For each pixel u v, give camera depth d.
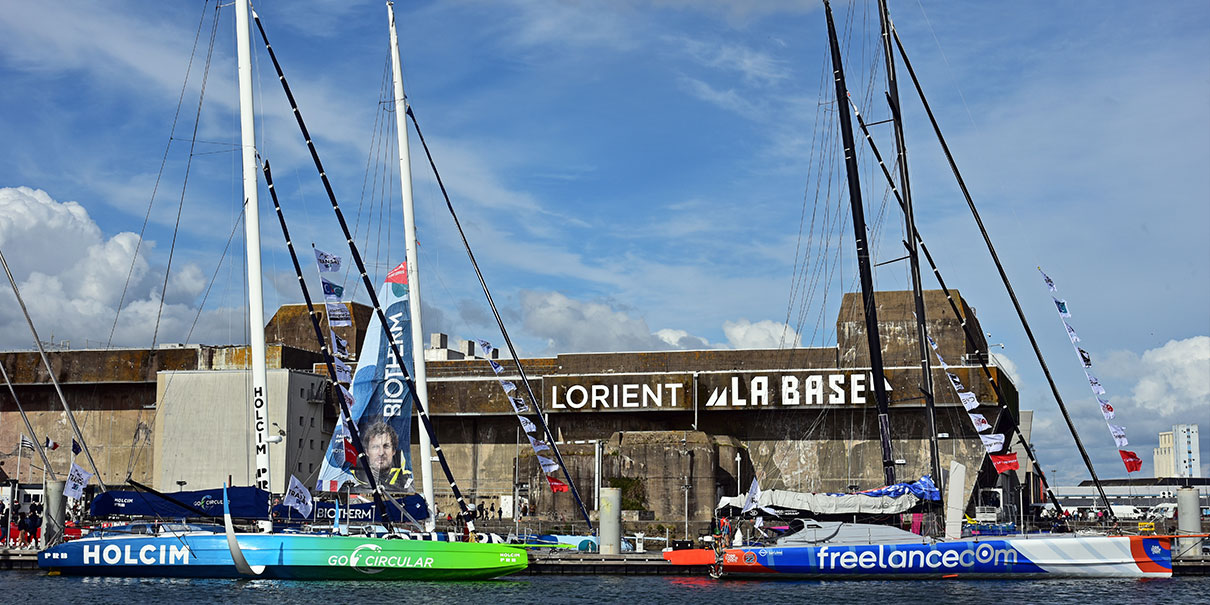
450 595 39.91
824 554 44.88
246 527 43.44
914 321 72.06
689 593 41.72
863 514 45.47
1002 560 44.41
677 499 66.06
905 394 67.50
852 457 69.00
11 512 52.31
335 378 44.19
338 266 44.25
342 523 44.84
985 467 67.75
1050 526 49.75
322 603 37.44
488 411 72.88
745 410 70.50
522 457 70.62
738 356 74.69
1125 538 44.59
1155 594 40.78
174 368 75.19
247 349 74.38
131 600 37.84
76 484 45.19
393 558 42.16
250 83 45.84
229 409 71.56
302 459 72.50
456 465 73.88
